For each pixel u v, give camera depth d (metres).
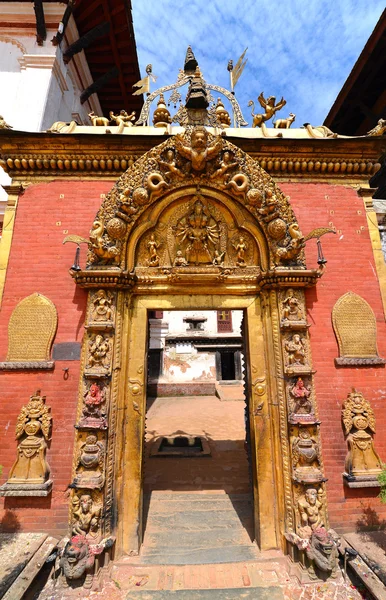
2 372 6.07
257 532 5.68
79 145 6.70
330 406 6.10
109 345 5.89
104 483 5.32
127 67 14.27
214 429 14.01
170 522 6.36
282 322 6.06
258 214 6.44
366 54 12.08
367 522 5.70
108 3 11.67
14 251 6.58
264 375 6.18
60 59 11.19
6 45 10.98
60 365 6.11
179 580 4.89
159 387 24.42
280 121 8.05
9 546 5.09
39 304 6.33
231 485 7.99
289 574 5.01
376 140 6.83
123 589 4.74
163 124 7.79
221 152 6.47
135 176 6.37
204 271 6.40
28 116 9.91
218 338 26.91
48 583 4.79
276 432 5.85
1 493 5.45
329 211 7.00
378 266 6.78
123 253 6.24
